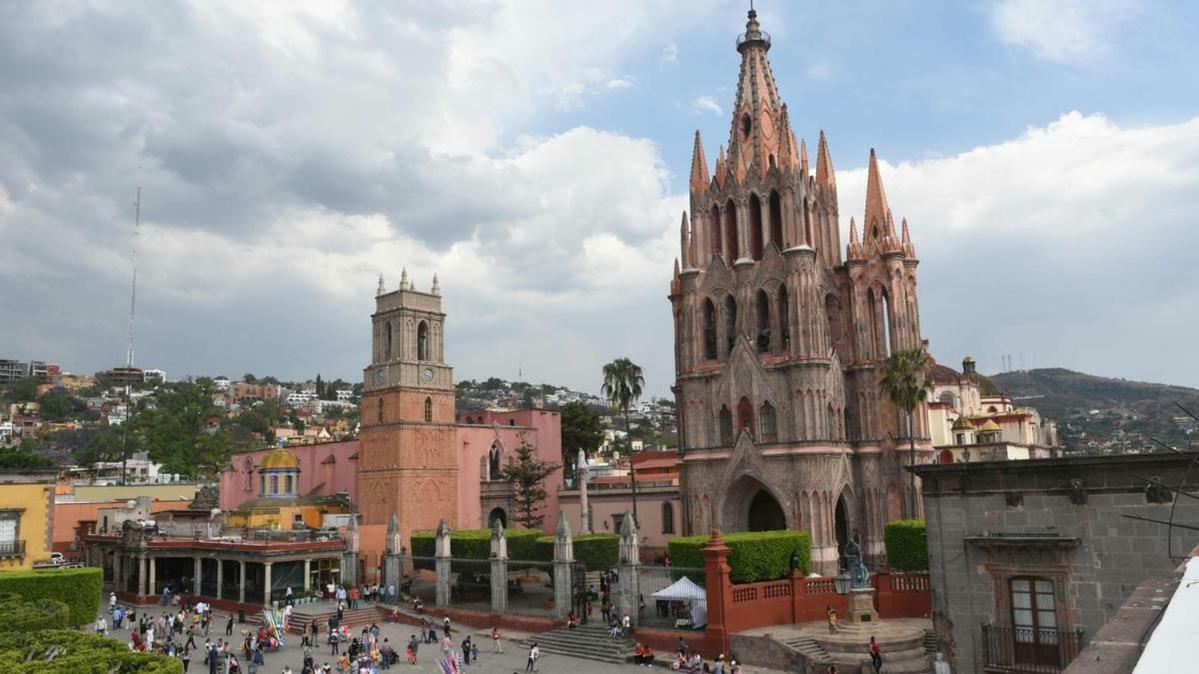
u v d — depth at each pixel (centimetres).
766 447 8025
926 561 6112
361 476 9788
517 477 9662
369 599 7506
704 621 5556
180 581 8456
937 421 10331
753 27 9356
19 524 6525
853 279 8544
